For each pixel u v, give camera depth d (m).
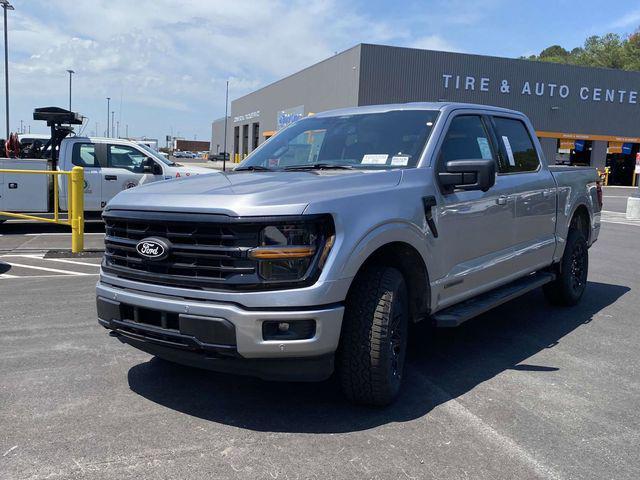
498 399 4.09
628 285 8.08
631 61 94.38
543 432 3.59
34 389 4.16
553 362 4.88
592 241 7.20
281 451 3.31
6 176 12.38
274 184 3.71
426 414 3.82
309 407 3.92
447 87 37.88
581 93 41.16
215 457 3.23
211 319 3.36
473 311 4.63
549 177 6.07
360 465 3.16
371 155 4.61
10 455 3.22
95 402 3.96
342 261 3.45
